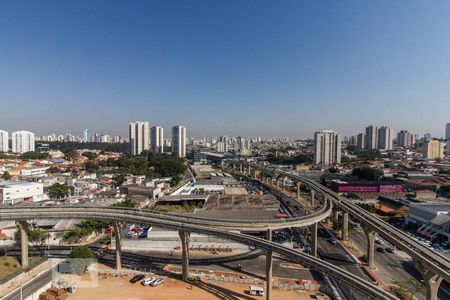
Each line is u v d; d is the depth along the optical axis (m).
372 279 84.75
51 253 103.94
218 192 194.88
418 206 131.25
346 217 118.12
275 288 81.56
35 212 98.06
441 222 116.88
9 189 160.88
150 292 79.12
